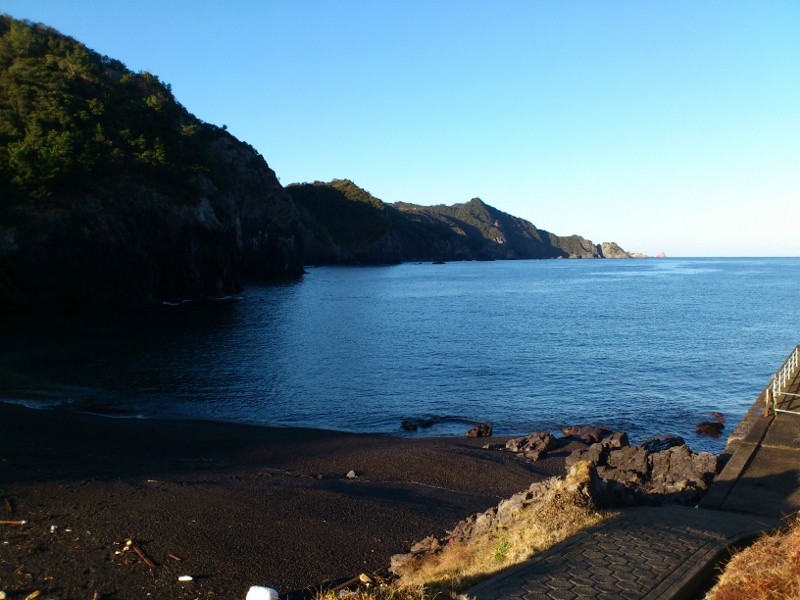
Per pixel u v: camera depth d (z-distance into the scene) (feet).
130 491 36.17
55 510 32.45
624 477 34.17
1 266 162.50
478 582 18.43
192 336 134.31
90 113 211.82
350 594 19.04
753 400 79.77
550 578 17.67
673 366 103.30
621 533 21.17
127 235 192.54
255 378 92.53
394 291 297.53
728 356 112.98
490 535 24.36
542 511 23.26
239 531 30.42
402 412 74.59
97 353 109.40
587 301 245.65
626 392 84.43
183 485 37.96
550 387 87.76
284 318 173.99
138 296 195.52
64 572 25.21
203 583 24.64
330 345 125.39
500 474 45.39
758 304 225.97
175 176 225.56
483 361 107.96
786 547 18.37
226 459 48.62
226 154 383.45
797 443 34.71
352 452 52.70
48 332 133.80
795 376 54.08
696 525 22.22
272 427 66.03
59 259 171.83
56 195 178.60
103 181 196.03
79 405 72.84
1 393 76.07
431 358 110.83
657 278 453.17
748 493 27.43
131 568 25.75
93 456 45.57
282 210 416.67
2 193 168.76
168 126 252.83
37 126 186.29
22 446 46.09
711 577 18.43
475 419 71.41
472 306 221.05
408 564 24.63
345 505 35.65
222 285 240.12
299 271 427.33
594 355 114.32
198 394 81.66
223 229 242.37
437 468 46.55
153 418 67.72
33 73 210.59
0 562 25.96
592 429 63.57
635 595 16.52
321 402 78.95
